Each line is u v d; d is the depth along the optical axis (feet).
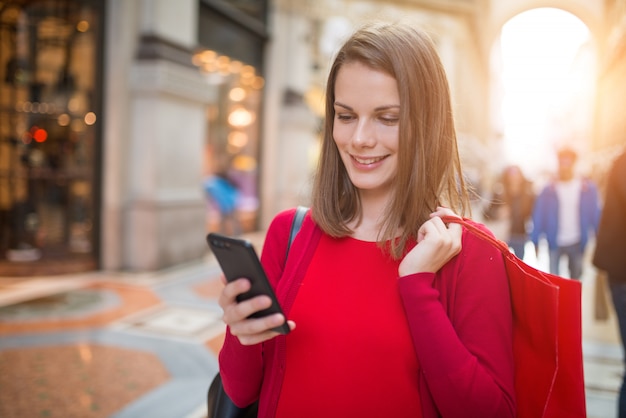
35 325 14.26
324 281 3.50
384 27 3.50
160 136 20.77
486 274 3.34
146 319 15.05
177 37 21.56
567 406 3.19
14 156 20.98
